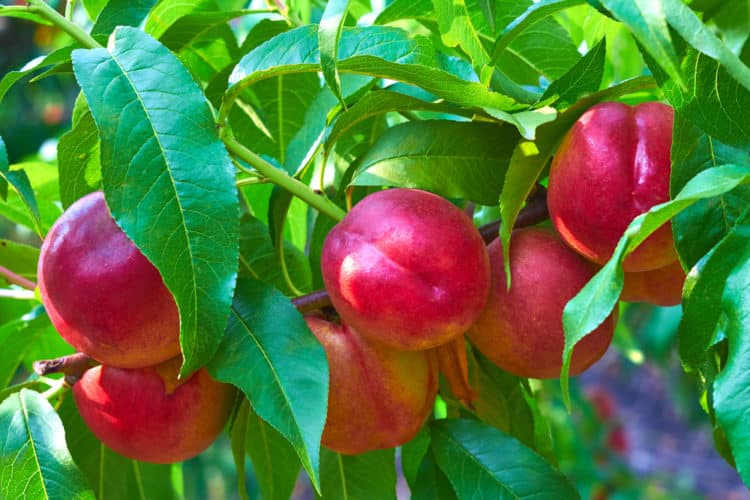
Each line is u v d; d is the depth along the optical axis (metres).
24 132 2.13
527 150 0.66
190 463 2.17
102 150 0.62
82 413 0.71
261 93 0.83
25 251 0.84
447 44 0.71
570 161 0.66
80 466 0.76
